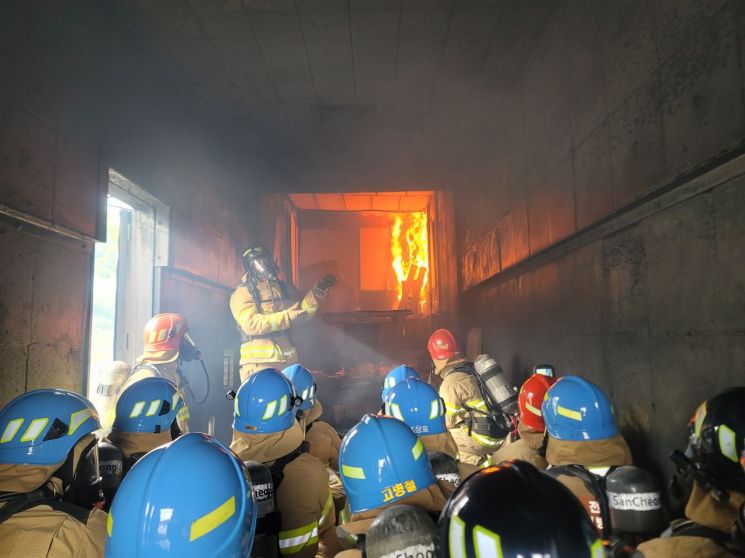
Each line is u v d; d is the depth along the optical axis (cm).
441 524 96
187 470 127
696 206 299
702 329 294
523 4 529
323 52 609
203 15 531
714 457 146
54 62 390
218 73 653
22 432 175
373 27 564
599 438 211
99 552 167
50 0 386
